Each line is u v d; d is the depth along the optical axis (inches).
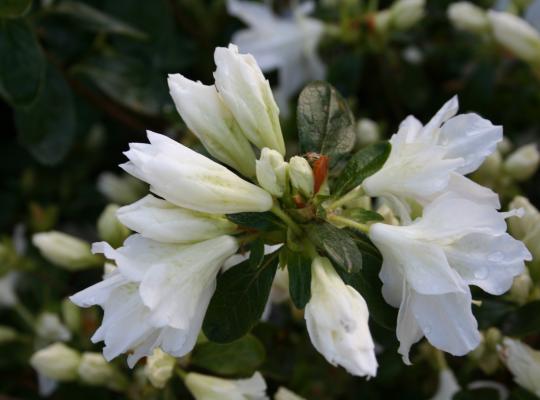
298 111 14.6
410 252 13.1
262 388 15.5
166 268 12.9
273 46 21.8
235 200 13.1
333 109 14.6
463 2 23.4
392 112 24.0
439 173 13.3
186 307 12.9
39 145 20.5
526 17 22.7
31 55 18.4
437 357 17.2
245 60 13.7
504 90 23.0
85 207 24.4
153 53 22.5
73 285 21.9
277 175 13.3
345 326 12.6
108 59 21.5
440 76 24.4
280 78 22.3
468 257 13.0
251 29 21.8
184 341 13.0
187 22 23.9
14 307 21.6
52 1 21.0
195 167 12.9
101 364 17.6
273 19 22.0
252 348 15.7
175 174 12.8
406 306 13.1
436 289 12.8
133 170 12.9
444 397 17.4
